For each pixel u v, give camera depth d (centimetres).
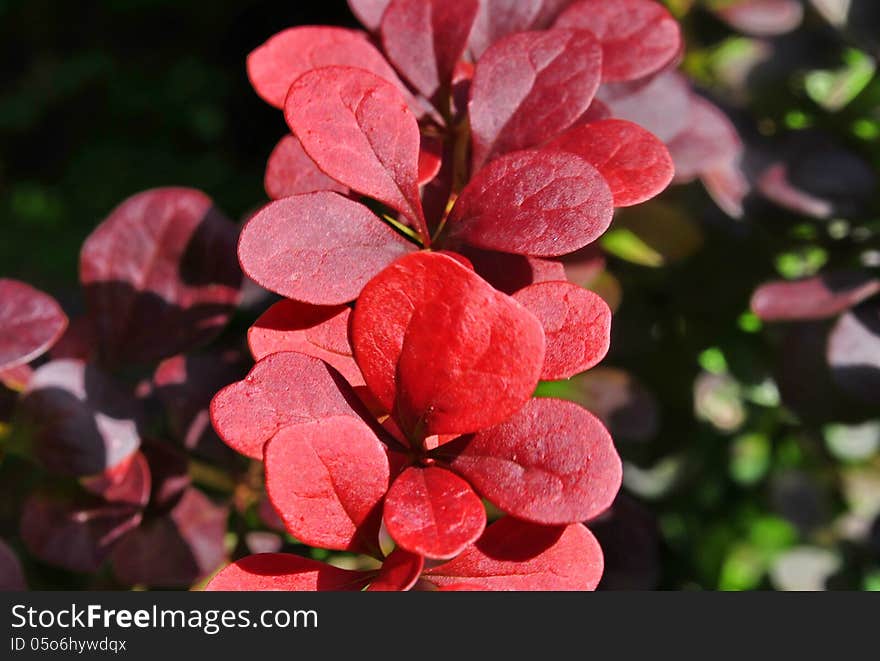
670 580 36
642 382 33
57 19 110
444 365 19
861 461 35
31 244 87
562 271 22
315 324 21
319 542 19
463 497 19
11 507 26
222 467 26
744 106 32
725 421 37
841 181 29
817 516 35
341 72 20
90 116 105
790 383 29
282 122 99
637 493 34
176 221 25
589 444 19
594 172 20
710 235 32
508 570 20
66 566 24
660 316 34
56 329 23
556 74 22
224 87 104
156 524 26
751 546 38
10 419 25
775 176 28
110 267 25
